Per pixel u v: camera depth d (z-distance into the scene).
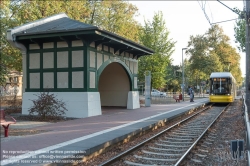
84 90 16.89
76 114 16.89
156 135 11.63
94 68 17.66
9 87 35.16
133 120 15.17
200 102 34.12
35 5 26.72
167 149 9.76
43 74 18.03
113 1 34.19
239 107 28.70
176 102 34.59
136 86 24.28
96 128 12.36
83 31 15.78
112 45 19.56
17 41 17.84
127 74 22.94
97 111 17.70
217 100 31.12
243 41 24.27
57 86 17.62
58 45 17.69
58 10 27.38
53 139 9.82
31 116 16.70
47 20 19.95
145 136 12.34
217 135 12.80
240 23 24.56
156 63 33.62
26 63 18.53
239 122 16.45
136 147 9.48
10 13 25.61
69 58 17.33
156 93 54.31
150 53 23.92
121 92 24.55
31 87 18.36
